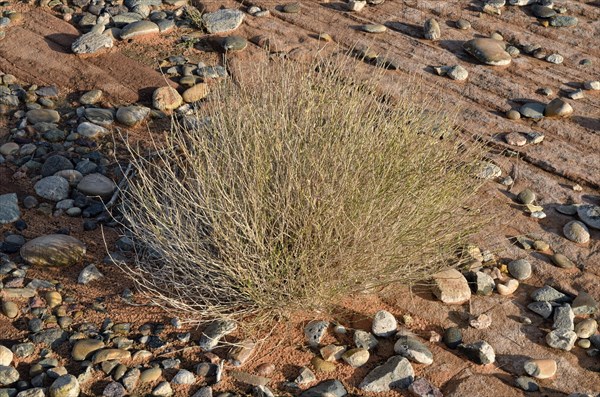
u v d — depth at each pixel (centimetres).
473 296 337
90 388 290
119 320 317
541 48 503
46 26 509
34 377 291
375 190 309
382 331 313
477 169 384
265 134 338
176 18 527
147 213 335
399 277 322
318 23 526
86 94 449
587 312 328
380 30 516
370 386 293
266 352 307
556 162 413
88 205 376
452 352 311
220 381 294
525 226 375
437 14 540
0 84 458
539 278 348
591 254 360
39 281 331
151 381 292
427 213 322
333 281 312
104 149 413
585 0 553
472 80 475
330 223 303
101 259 346
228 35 509
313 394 287
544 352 312
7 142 415
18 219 365
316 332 312
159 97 442
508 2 548
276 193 309
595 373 304
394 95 451
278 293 311
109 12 523
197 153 354
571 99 461
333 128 333
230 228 306
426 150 346
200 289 325
